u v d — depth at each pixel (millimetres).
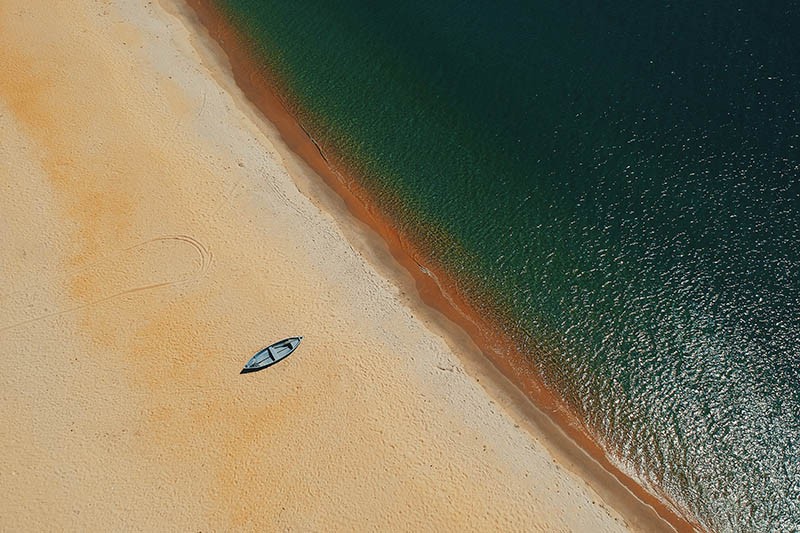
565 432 34938
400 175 44594
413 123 46719
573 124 45625
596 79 47500
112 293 37562
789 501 32625
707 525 32438
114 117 45469
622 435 34875
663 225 41062
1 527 30594
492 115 46562
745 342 36844
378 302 38469
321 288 38531
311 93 48625
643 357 36906
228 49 51062
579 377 36625
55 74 47594
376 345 36469
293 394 34344
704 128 44500
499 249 41250
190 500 31344
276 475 31953
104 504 31219
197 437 32969
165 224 40375
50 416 33531
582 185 43062
